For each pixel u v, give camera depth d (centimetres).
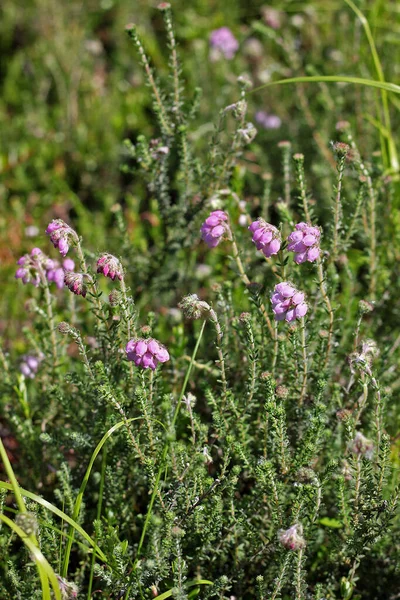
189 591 96
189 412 95
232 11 164
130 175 134
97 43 158
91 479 99
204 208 107
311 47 150
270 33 129
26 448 101
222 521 95
